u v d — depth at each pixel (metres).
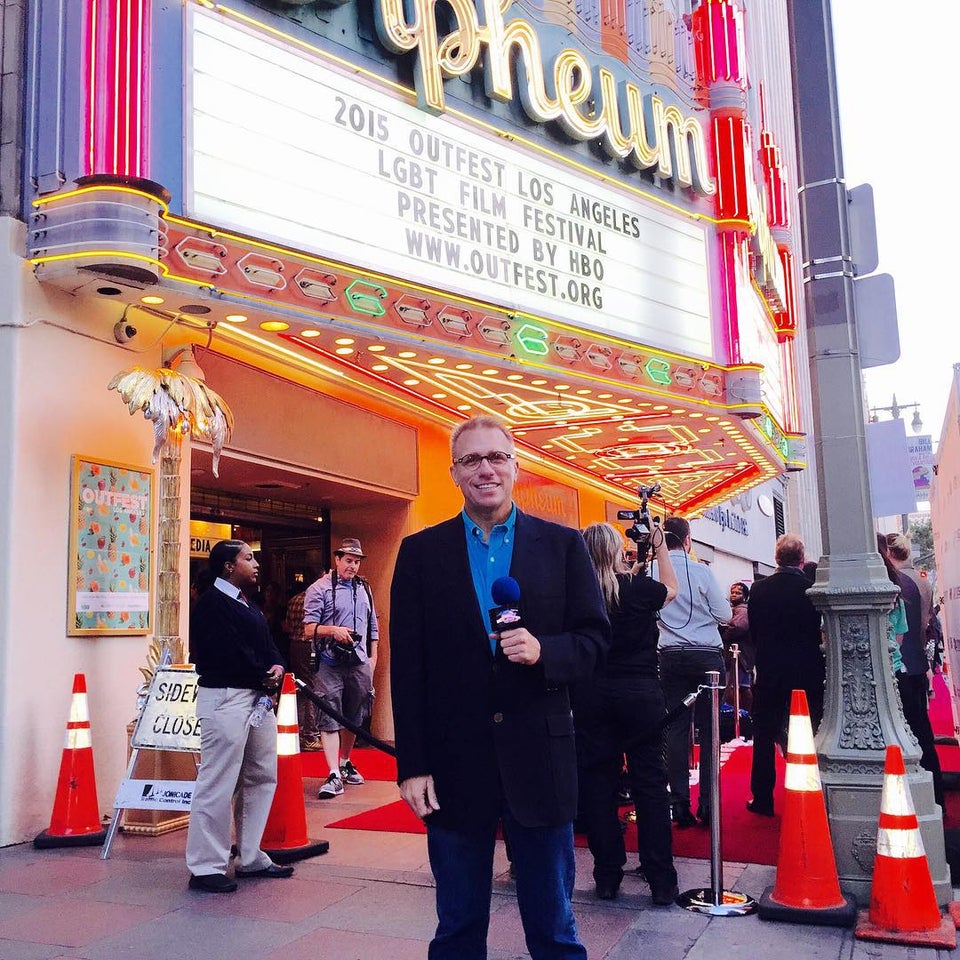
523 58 9.90
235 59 7.30
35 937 4.53
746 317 12.41
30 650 6.52
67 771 6.44
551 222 10.04
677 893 5.09
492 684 2.92
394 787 8.75
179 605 7.23
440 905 2.92
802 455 17.31
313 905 5.02
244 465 9.40
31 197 6.73
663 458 16.39
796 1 6.14
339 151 8.02
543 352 9.77
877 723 5.07
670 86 11.80
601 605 3.05
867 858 4.86
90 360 7.19
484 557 3.09
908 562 7.38
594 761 5.18
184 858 5.99
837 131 5.96
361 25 8.45
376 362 9.36
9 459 6.48
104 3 6.64
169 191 6.80
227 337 8.62
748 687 11.84
